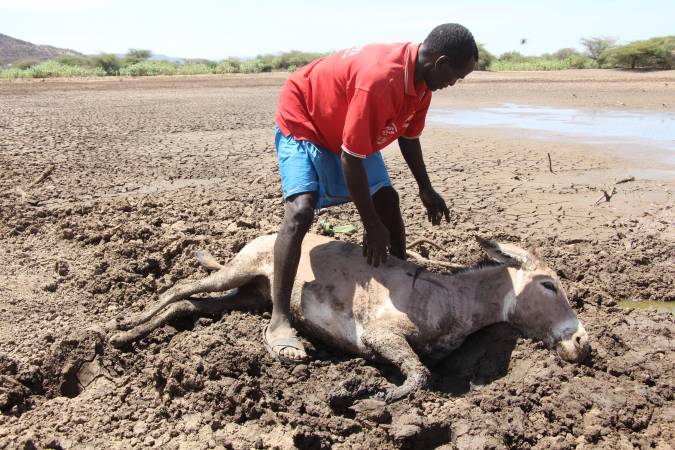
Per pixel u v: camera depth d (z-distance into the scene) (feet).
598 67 188.03
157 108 79.82
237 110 77.51
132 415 14.23
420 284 15.80
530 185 35.40
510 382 14.80
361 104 14.29
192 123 63.21
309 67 16.31
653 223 27.73
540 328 15.78
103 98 96.53
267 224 26.20
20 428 13.70
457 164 41.57
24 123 61.11
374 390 14.26
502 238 25.72
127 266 21.26
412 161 18.10
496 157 44.19
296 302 16.57
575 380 14.90
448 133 56.18
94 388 15.17
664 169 39.81
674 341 17.06
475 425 13.19
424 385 14.21
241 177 36.73
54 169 37.60
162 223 26.30
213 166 40.11
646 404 14.24
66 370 15.57
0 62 591.78
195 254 21.67
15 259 22.47
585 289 20.10
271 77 165.89
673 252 24.16
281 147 16.28
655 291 21.20
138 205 28.78
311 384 14.96
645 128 59.06
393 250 17.95
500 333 16.19
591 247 24.79
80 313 18.69
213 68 203.92
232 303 18.17
